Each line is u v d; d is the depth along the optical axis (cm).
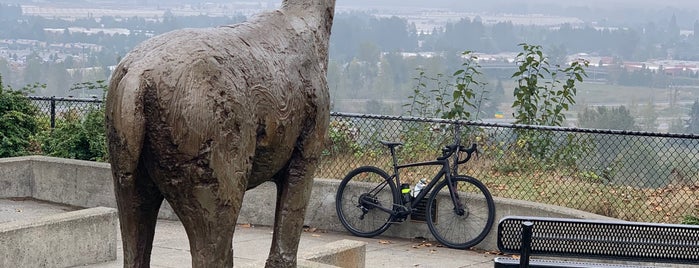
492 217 1016
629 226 562
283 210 573
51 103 1377
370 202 1079
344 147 1262
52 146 1281
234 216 501
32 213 1103
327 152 1262
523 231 550
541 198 1134
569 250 566
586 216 959
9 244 782
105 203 1134
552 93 1379
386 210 1067
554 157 1234
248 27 536
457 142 1074
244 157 499
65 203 1155
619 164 1205
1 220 1059
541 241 564
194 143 473
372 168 1086
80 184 1145
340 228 1100
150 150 474
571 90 1376
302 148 564
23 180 1173
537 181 1189
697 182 1184
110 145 475
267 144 524
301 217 580
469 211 1036
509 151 1238
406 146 1222
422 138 1230
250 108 500
